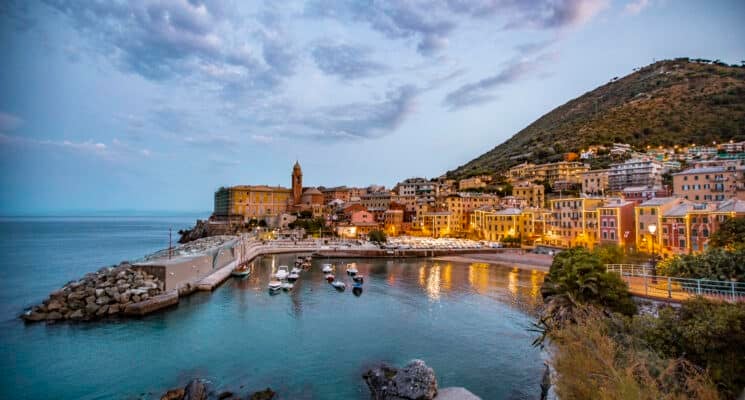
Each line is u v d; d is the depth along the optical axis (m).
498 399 31.28
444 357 39.78
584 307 32.75
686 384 18.86
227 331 47.47
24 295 66.81
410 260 118.56
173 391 31.31
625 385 17.39
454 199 179.62
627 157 195.25
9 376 34.88
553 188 190.00
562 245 119.38
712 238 60.31
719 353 22.19
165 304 57.12
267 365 37.62
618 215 100.44
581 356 21.78
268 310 57.28
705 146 181.50
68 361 38.12
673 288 39.06
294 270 88.62
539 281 81.62
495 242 141.88
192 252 88.50
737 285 35.69
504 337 45.59
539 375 35.50
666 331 24.58
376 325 50.31
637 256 70.75
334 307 59.59
